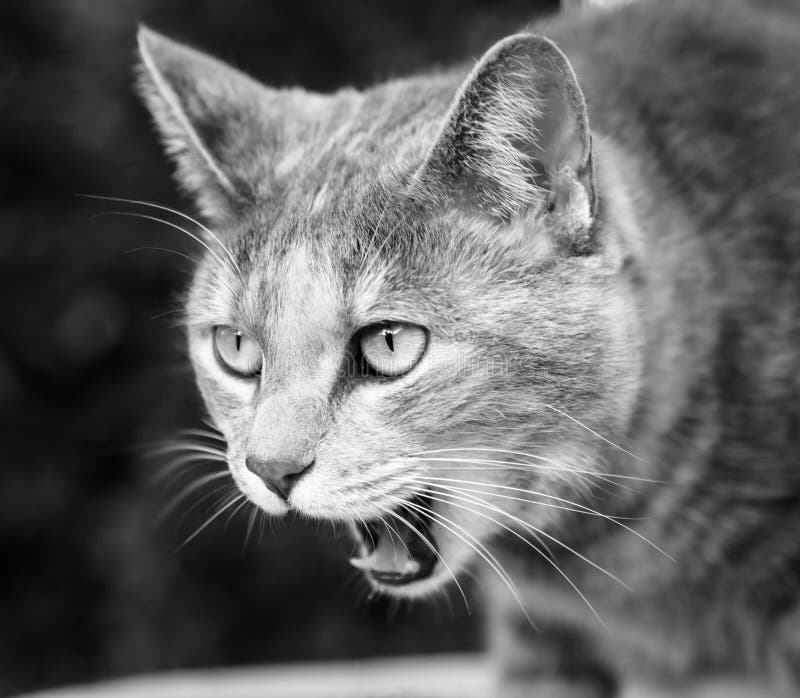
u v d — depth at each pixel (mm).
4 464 1551
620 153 1058
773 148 1070
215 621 1518
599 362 1032
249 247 1046
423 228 1030
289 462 1021
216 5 1581
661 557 1068
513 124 1023
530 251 1030
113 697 1181
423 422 1028
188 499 1394
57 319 1615
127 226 1560
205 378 1065
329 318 1026
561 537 1065
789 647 1078
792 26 1119
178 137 1078
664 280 1047
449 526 1051
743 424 1054
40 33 1627
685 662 1110
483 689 1156
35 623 1580
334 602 1541
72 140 1594
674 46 1092
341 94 1105
